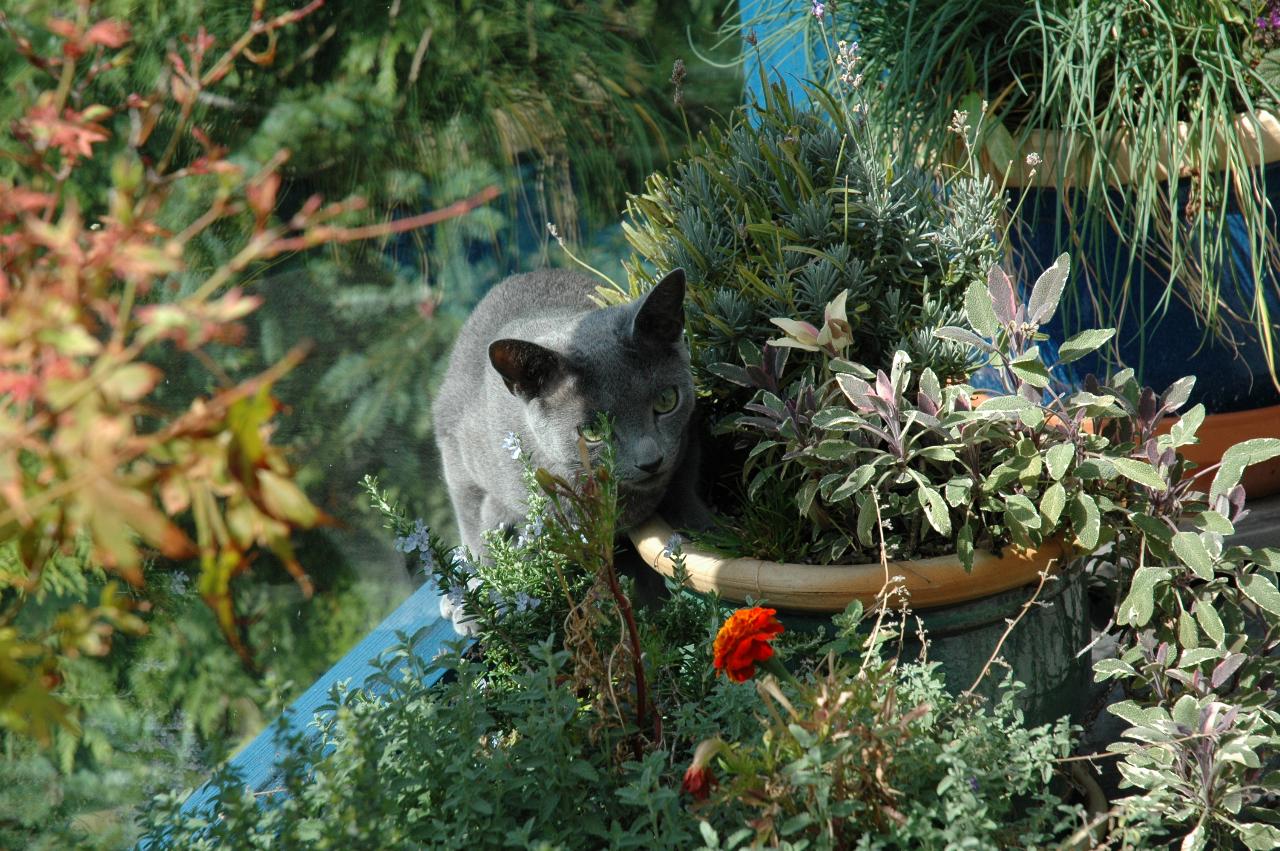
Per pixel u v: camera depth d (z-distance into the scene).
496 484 2.84
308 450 3.66
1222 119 2.52
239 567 0.91
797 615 2.13
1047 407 1.97
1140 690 2.14
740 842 1.56
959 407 2.22
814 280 2.29
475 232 3.93
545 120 3.95
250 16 3.47
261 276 3.60
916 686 1.72
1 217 0.94
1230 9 2.68
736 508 2.71
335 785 1.51
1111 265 2.77
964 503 2.03
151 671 2.99
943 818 1.51
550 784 1.57
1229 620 2.00
